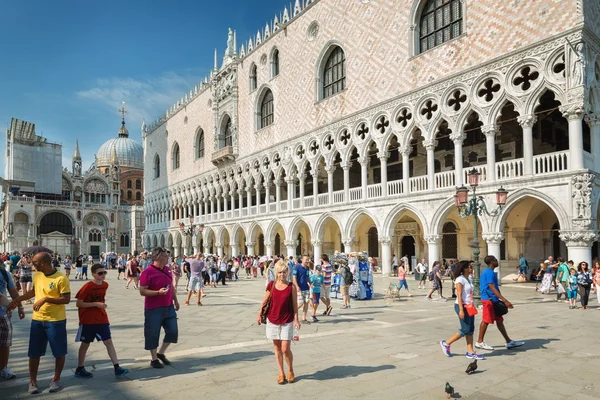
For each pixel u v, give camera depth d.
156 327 8.78
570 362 9.00
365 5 33.75
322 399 6.97
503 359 9.24
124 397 7.15
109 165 115.69
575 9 21.38
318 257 37.84
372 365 8.85
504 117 30.05
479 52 25.58
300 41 40.88
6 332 8.22
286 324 7.78
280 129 43.34
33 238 88.25
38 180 90.06
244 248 56.38
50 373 8.66
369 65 33.19
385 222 31.33
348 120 34.91
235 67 51.78
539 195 22.53
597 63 22.97
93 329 8.26
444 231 34.03
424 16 29.73
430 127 28.16
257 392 7.30
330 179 37.00
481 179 25.50
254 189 50.84
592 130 22.92
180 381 7.93
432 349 10.20
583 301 16.66
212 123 56.69
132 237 100.06
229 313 16.45
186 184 64.06
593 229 21.20
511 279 28.95
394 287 19.88
